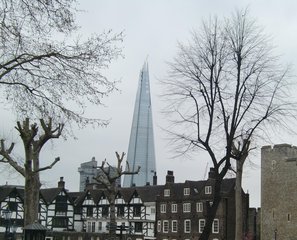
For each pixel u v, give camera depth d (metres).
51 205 84.19
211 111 22.25
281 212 62.12
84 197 89.12
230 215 68.12
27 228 19.70
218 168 22.12
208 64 22.38
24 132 27.16
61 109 14.27
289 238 60.59
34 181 27.83
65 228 84.75
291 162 62.03
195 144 22.92
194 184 75.06
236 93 22.36
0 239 66.19
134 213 81.94
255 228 71.44
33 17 11.40
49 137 26.83
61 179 86.69
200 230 70.56
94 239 75.19
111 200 47.91
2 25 11.29
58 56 12.39
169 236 75.31
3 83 12.61
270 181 64.19
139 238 76.69
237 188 29.09
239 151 25.56
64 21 11.71
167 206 76.81
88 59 12.64
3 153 28.73
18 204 72.50
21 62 12.29
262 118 23.27
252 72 22.62
